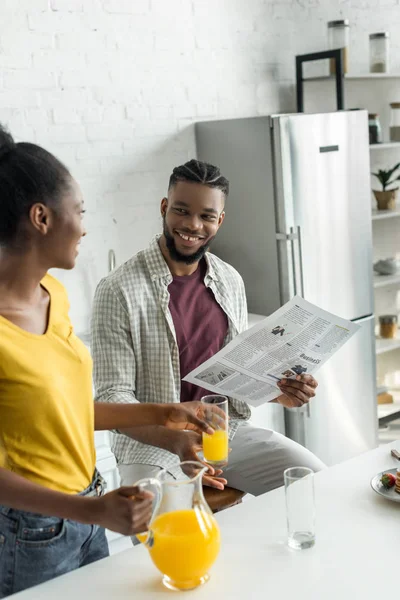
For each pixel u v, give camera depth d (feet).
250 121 11.25
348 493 5.32
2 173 4.57
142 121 11.63
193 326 7.70
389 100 14.88
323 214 11.55
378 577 4.25
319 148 11.37
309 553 4.53
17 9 10.30
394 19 14.71
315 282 11.58
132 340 7.36
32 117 10.61
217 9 12.22
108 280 7.46
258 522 4.95
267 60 12.93
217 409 5.71
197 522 4.17
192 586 4.21
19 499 4.42
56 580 4.37
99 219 11.37
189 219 7.31
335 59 12.36
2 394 4.64
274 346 6.33
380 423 13.70
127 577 4.38
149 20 11.51
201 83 12.19
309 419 11.64
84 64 10.96
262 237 11.48
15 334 4.68
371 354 12.48
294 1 13.15
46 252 4.73
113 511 4.23
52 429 4.81
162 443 6.41
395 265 13.61
